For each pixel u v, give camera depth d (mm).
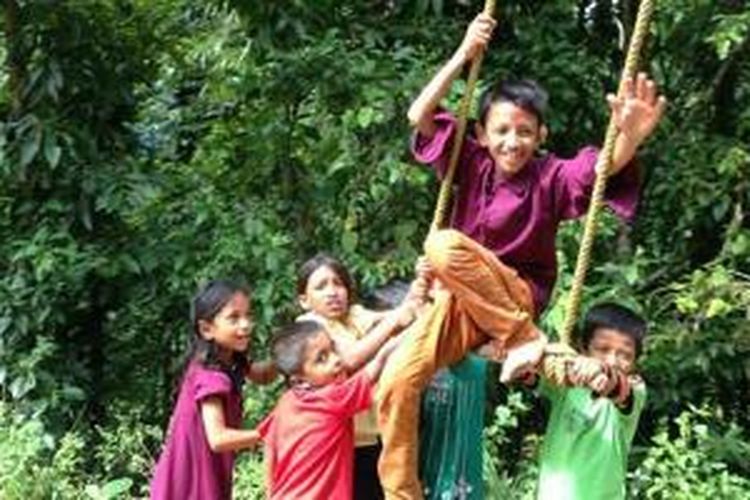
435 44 7027
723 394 6738
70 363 7242
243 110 7191
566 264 6332
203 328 4590
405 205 6770
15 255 6801
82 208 7000
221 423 4445
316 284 4598
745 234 6406
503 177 3660
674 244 7012
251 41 6812
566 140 7168
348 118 6535
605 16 7473
